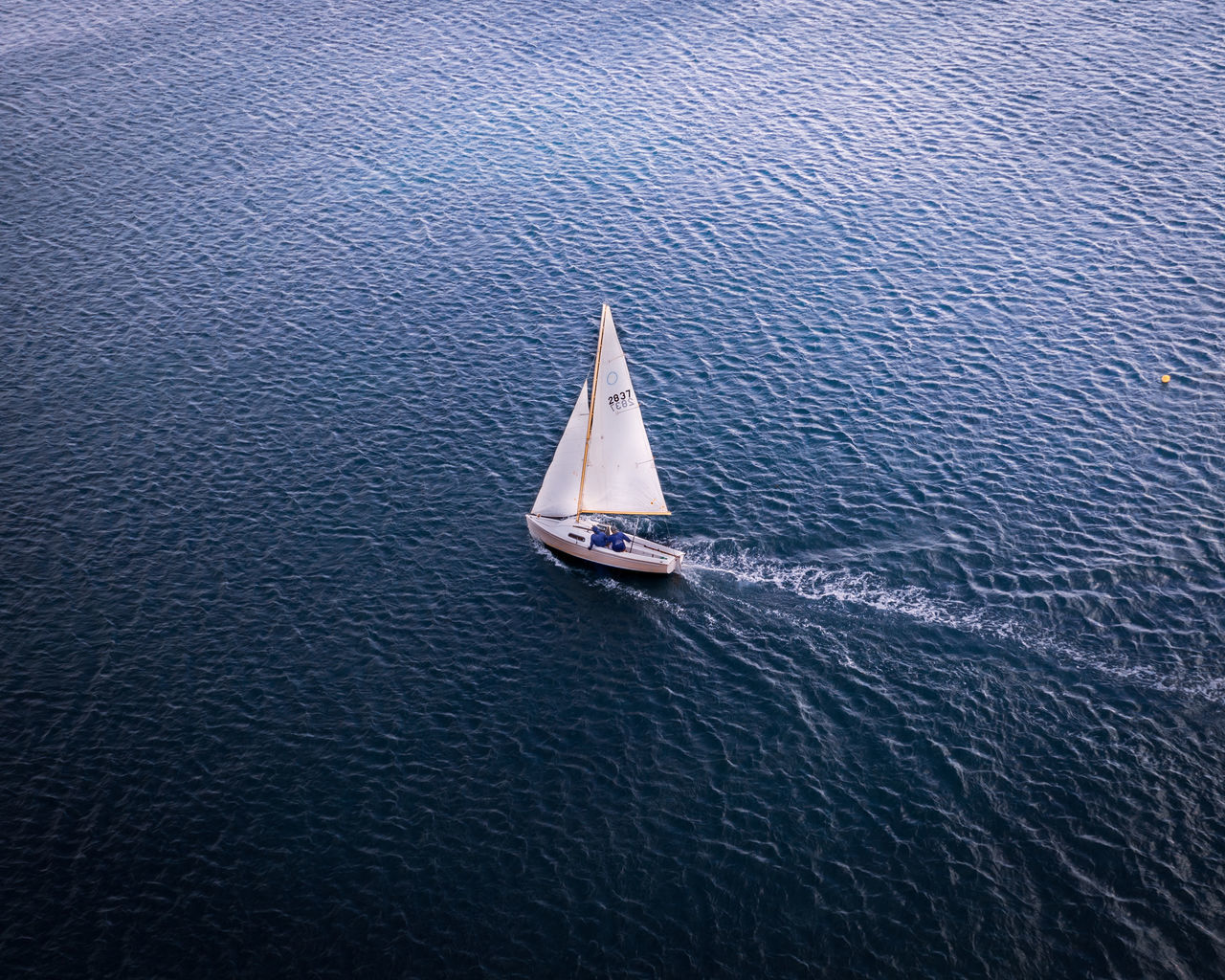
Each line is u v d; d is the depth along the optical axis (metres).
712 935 50.28
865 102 121.12
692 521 72.75
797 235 101.12
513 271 98.25
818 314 91.44
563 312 93.00
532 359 87.94
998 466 76.06
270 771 58.16
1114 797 55.34
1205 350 85.38
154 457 79.31
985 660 62.88
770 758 58.16
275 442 80.50
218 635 65.88
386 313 93.62
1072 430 78.88
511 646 65.00
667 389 84.19
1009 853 53.06
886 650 63.81
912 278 94.88
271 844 54.72
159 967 49.84
